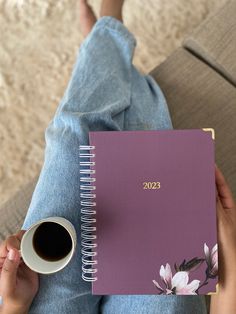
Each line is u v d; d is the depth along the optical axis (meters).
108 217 0.74
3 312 0.76
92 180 0.74
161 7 1.44
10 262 0.72
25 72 1.43
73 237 0.68
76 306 0.80
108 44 1.04
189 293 0.74
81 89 0.94
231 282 0.73
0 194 1.33
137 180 0.74
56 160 0.84
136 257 0.74
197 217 0.73
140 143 0.74
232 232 0.75
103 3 1.18
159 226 0.74
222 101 1.01
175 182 0.73
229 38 1.05
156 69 1.08
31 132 1.38
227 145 0.98
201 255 0.74
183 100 1.03
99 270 0.75
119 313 0.83
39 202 0.82
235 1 1.07
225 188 0.78
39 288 0.79
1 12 1.47
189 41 1.09
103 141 0.74
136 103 0.97
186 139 0.73
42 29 1.46
